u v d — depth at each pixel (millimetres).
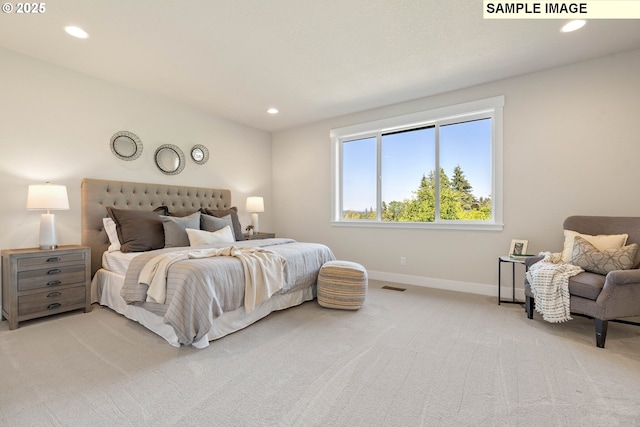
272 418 1422
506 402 1529
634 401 1533
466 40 2605
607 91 2889
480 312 2900
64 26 2393
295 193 5230
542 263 2662
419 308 3029
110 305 2977
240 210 4996
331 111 4465
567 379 1735
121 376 1772
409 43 2648
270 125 5148
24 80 2863
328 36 2541
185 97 3926
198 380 1735
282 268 2775
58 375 1779
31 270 2578
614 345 2182
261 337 2330
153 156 3850
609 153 2887
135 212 3279
